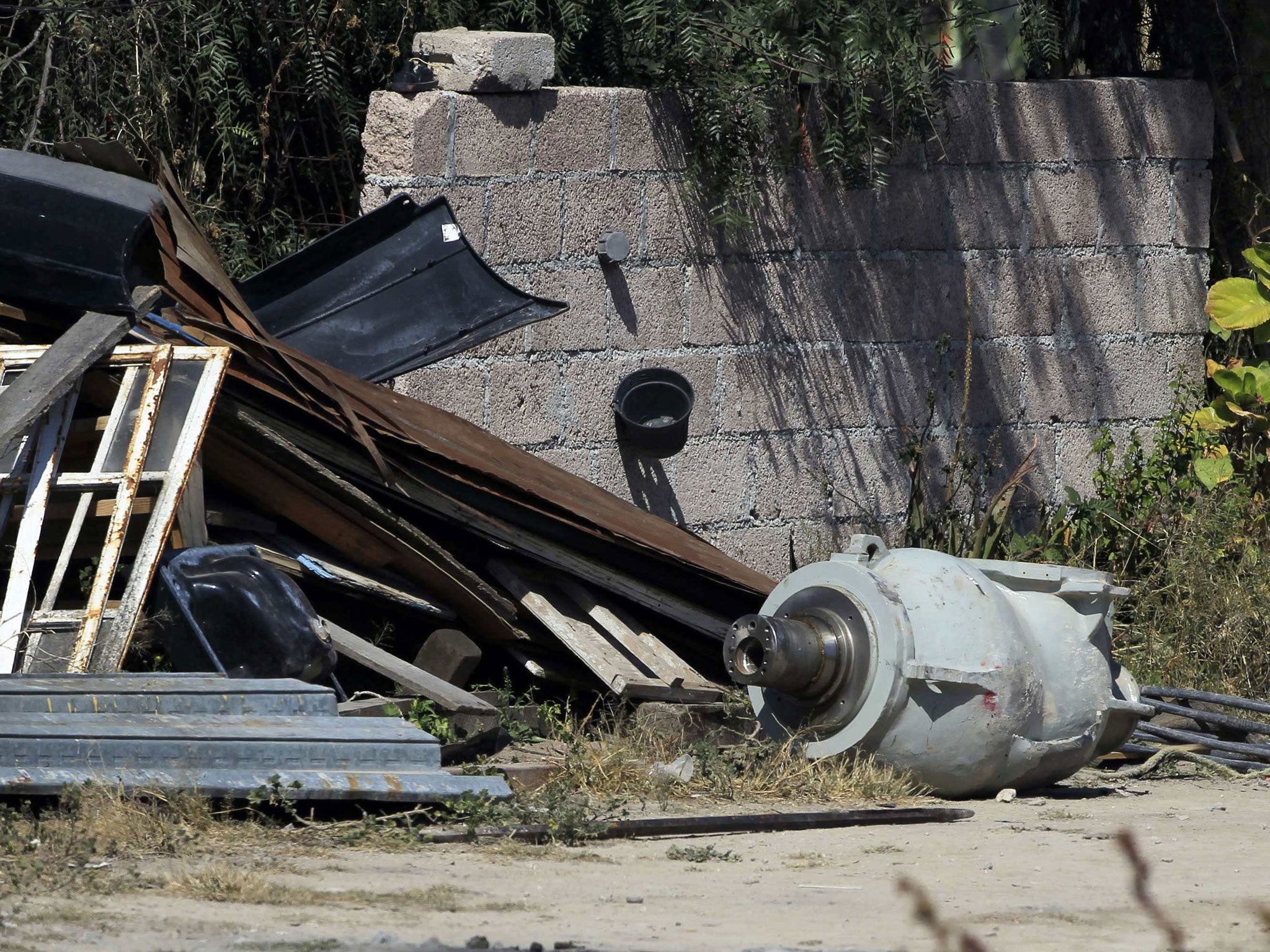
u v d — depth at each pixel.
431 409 33.47
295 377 29.55
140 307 28.50
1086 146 45.66
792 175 40.75
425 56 36.22
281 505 30.08
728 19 39.09
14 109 37.78
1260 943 16.31
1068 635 28.16
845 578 27.39
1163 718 34.50
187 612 26.00
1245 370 46.03
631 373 38.53
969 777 26.94
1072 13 47.28
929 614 26.89
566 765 26.70
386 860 20.02
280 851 19.98
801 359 41.16
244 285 33.59
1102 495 45.25
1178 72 48.69
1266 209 49.22
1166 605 41.06
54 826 19.59
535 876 19.61
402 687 27.28
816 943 16.05
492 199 36.31
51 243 28.12
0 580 26.84
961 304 43.75
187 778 20.94
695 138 39.00
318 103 39.22
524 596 31.11
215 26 38.34
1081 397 45.94
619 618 32.09
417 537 30.11
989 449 44.41
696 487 39.69
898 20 39.78
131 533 26.98
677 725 29.33
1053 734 27.59
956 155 43.38
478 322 34.50
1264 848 23.20
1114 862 21.69
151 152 36.50
